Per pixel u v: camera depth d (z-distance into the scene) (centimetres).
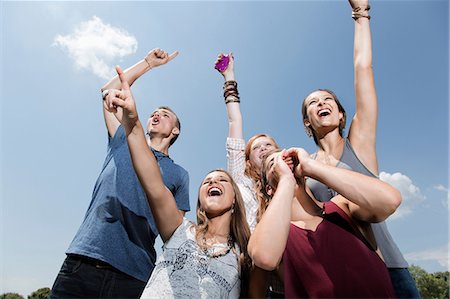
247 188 361
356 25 318
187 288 226
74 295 255
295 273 196
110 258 269
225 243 267
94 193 315
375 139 277
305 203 222
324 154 297
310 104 313
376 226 229
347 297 174
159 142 400
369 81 289
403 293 216
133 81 349
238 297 242
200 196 288
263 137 385
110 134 355
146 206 306
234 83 478
